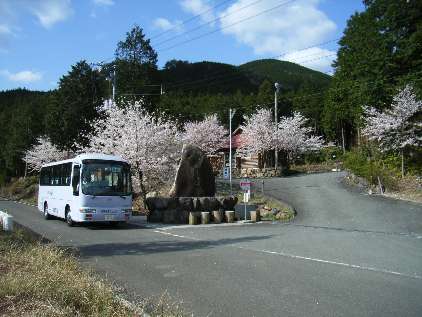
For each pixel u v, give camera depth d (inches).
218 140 2094.0
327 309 244.4
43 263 308.7
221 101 3063.5
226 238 563.8
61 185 789.2
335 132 2436.0
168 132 1051.3
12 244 398.0
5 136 2797.7
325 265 372.2
